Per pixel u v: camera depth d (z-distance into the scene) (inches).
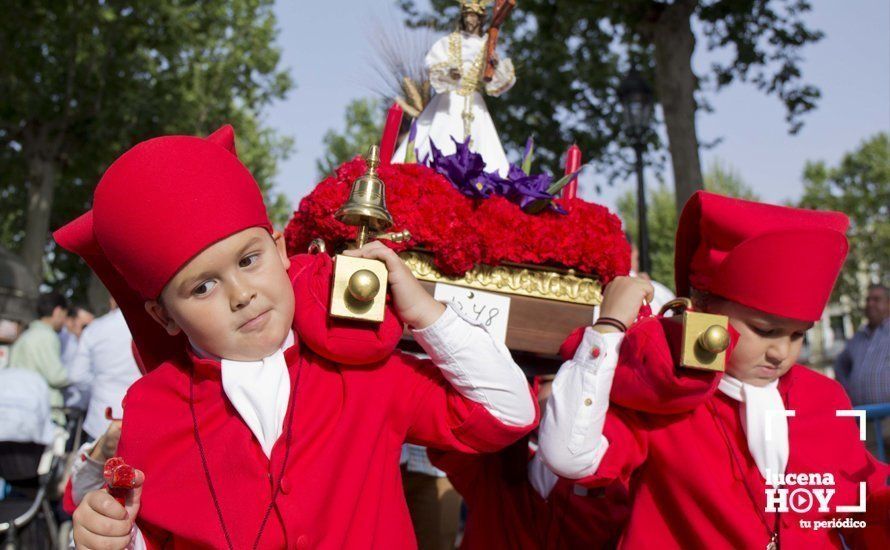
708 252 90.3
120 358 237.8
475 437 79.3
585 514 104.0
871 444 174.1
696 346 78.1
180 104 822.5
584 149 550.6
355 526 74.7
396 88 134.8
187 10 799.7
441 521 137.6
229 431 73.5
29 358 284.0
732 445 88.4
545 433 86.1
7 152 809.5
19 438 201.9
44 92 757.9
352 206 74.5
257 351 73.4
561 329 98.6
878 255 1497.3
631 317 87.8
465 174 99.5
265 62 911.7
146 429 75.7
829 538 91.9
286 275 75.4
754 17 487.2
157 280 71.8
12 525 196.1
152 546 74.4
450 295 94.6
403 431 80.4
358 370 78.6
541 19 517.3
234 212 71.5
